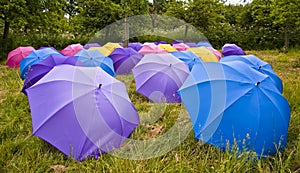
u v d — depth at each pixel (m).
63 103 2.79
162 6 14.92
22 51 8.27
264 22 18.45
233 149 2.67
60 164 2.58
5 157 2.58
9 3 10.08
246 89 2.92
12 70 7.38
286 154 2.89
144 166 2.52
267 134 2.81
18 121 3.49
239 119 2.79
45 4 11.62
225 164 2.51
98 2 13.70
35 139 2.91
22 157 2.58
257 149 2.78
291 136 3.31
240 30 19.53
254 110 2.81
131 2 10.30
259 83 2.99
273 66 9.27
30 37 12.95
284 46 16.23
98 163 2.55
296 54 13.30
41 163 2.53
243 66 3.27
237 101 2.83
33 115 2.83
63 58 4.82
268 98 2.94
